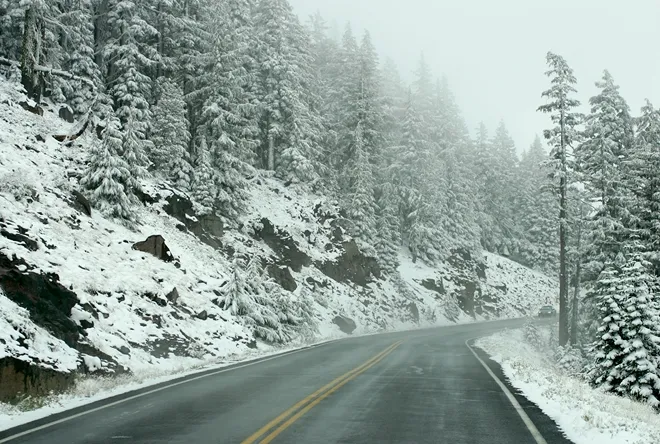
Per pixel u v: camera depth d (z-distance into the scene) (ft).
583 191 117.80
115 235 78.43
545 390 41.63
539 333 140.26
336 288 137.59
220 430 27.07
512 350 89.71
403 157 194.70
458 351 79.20
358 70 174.60
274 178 155.12
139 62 116.06
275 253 126.62
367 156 165.68
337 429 27.25
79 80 106.11
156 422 29.22
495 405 34.78
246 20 156.76
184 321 70.23
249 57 150.92
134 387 43.06
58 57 105.29
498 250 273.54
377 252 171.32
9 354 35.58
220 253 106.32
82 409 33.50
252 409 32.83
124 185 87.15
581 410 32.91
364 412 31.83
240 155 129.59
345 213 162.81
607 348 63.93
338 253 147.02
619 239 106.42
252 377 48.57
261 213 134.82
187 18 126.62
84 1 110.73
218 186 118.52
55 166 82.99
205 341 68.95
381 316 144.25
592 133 113.91
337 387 42.14
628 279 63.93
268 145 157.48
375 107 173.27
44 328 44.65
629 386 59.67
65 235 67.41
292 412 31.76
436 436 25.96
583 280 110.83
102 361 48.93
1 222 57.82
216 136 120.67
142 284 69.36
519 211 281.33
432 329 146.51
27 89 96.37
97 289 61.21
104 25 122.83
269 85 153.79
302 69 163.94
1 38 105.50
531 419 30.50
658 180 100.94
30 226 61.82
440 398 37.17
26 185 69.46
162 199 101.40
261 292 90.48
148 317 64.34
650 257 93.09
